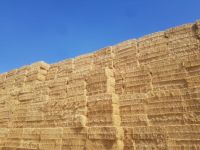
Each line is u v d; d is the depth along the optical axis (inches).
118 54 474.0
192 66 346.3
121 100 394.3
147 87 386.3
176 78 358.3
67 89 484.1
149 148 330.3
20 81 633.0
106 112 386.9
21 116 536.4
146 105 363.9
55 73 584.4
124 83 419.2
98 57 506.9
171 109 337.7
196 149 292.0
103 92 420.2
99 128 375.6
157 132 329.1
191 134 301.0
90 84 447.5
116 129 353.4
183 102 329.7
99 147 365.7
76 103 438.6
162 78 373.4
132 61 442.9
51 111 477.4
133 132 354.3
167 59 385.7
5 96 633.0
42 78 601.0
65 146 412.5
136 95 378.6
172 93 343.3
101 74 434.0
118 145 347.9
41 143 451.2
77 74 482.9
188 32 385.1
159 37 420.5
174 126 316.8
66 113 447.8
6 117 576.4
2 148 526.0
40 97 522.6
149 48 427.2
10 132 526.0
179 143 306.7
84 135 393.7
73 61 554.6
